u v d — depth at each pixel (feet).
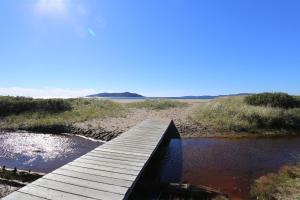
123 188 17.47
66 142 49.08
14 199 15.35
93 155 25.82
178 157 38.42
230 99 92.58
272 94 80.07
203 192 23.98
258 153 40.93
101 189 17.22
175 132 55.52
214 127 59.06
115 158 24.77
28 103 82.43
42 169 32.71
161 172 31.83
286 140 50.70
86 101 101.40
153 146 30.40
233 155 39.70
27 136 54.54
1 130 60.75
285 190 24.85
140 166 22.29
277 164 35.14
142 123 52.26
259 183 27.78
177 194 24.29
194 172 31.86
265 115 63.00
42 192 16.48
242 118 63.41
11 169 28.07
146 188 24.82
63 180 18.65
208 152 41.37
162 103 113.19
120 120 68.33
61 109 83.76
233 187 27.07
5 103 79.51
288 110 68.39
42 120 66.49
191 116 70.33
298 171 31.14
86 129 57.47
